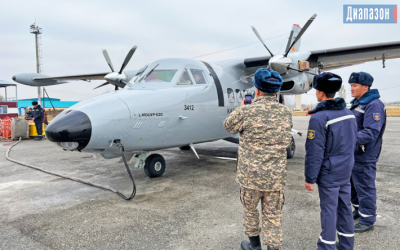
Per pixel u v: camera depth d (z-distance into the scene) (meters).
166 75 5.50
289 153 7.24
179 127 5.18
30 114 13.76
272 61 5.68
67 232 3.16
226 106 6.25
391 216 3.41
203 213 3.64
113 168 6.56
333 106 2.27
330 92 2.35
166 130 4.96
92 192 4.68
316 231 3.05
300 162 6.91
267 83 2.16
